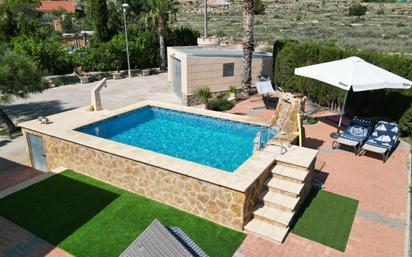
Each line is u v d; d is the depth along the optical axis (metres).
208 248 7.95
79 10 82.31
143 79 29.05
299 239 8.30
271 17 81.50
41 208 9.40
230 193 8.37
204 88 18.55
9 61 15.27
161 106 16.23
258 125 13.87
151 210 9.41
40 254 7.68
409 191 10.44
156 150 12.80
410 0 107.25
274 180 9.66
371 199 10.01
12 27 33.16
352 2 114.38
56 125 12.78
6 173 11.97
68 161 11.68
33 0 55.91
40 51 28.83
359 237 8.38
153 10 31.78
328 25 63.12
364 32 51.44
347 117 17.25
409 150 13.51
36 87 16.17
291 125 12.10
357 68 13.43
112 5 40.50
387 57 15.24
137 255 5.02
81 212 9.25
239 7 115.06
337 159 12.58
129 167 10.08
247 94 20.84
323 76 13.73
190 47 25.52
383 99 15.48
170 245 5.04
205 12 28.73
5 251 7.75
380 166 12.09
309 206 9.62
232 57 20.70
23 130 12.59
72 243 8.04
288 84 21.02
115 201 9.81
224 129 14.79
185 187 9.13
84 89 25.25
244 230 8.58
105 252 7.77
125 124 15.14
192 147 13.10
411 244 8.15
